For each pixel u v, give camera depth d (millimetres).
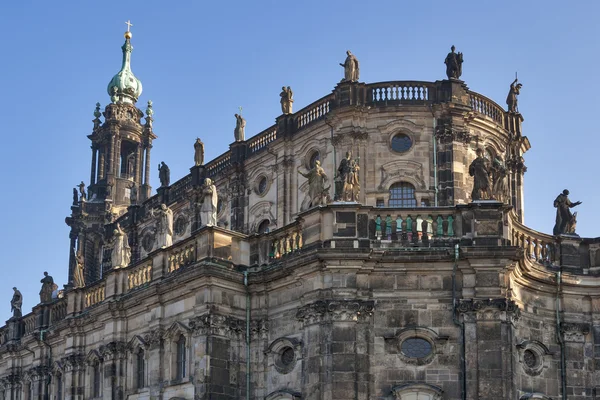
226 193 67312
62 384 62375
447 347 45000
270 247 50125
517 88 64250
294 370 47031
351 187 47375
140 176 87312
